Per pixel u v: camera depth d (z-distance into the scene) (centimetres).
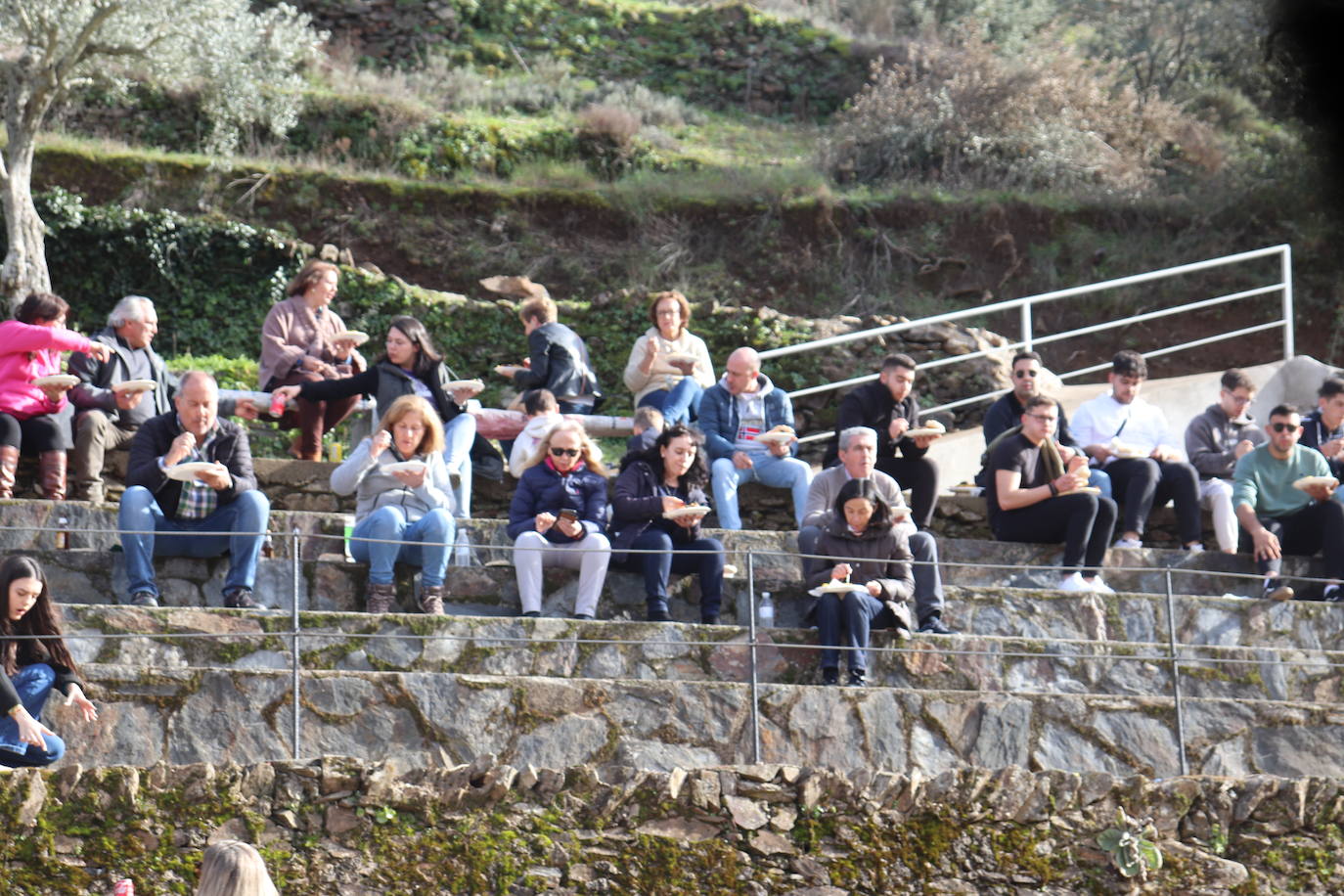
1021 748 1568
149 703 1412
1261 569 1925
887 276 3944
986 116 4362
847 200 4025
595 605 1636
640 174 4141
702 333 3159
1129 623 1781
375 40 4719
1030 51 4634
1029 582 1895
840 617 1584
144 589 1543
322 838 1299
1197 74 4816
